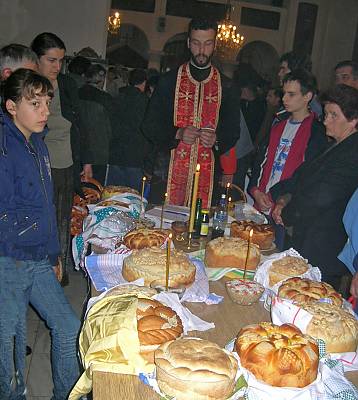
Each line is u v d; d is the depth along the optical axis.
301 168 2.97
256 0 15.26
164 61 15.30
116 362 1.32
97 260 2.01
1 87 2.04
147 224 2.49
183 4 15.02
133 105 4.79
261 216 2.81
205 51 3.29
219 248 2.11
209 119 3.51
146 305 1.45
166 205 2.98
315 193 2.60
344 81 3.63
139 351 1.32
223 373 1.18
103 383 1.28
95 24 7.69
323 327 1.45
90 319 1.41
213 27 3.28
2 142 1.96
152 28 15.09
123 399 1.23
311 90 3.18
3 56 2.44
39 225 2.08
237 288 1.81
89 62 4.61
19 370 2.10
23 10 7.42
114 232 2.36
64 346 2.05
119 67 6.73
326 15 14.06
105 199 2.82
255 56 15.45
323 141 3.14
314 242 2.61
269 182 3.34
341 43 13.98
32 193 2.04
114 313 1.38
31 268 2.09
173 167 3.50
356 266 2.26
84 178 3.92
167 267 1.72
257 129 5.37
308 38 14.30
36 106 1.96
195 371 1.17
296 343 1.29
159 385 1.22
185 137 3.19
